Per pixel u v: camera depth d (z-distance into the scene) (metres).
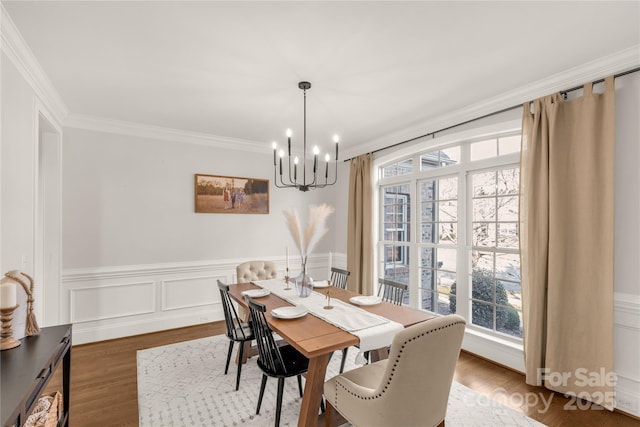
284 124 3.66
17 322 1.58
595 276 2.21
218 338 3.58
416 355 1.38
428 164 3.81
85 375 2.70
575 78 2.35
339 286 3.54
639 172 2.11
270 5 1.64
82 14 1.71
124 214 3.66
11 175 1.89
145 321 3.76
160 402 2.29
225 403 2.29
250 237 4.50
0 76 1.75
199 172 4.14
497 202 3.10
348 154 4.90
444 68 2.32
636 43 2.00
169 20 1.77
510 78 2.48
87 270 3.44
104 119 3.48
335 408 1.71
